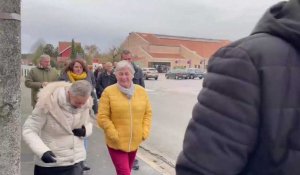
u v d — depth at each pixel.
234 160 1.26
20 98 3.22
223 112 1.28
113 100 4.48
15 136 3.19
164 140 8.80
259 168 1.30
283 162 1.27
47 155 3.36
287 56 1.28
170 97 20.66
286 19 1.32
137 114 4.55
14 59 3.11
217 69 1.34
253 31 1.42
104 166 6.30
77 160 3.63
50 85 3.54
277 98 1.26
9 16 3.04
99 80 8.23
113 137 4.45
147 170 6.14
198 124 1.32
